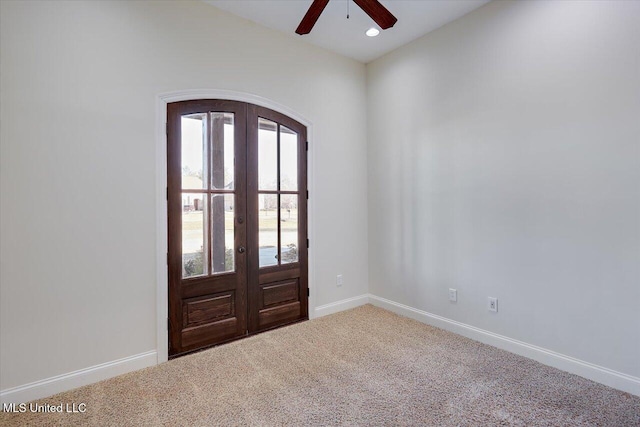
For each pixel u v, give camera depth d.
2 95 1.94
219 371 2.35
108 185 2.28
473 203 2.85
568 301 2.30
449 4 2.72
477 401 1.98
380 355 2.58
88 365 2.21
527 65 2.47
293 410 1.90
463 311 2.96
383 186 3.71
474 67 2.81
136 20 2.39
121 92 2.33
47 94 2.06
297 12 2.85
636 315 2.01
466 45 2.87
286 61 3.22
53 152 2.08
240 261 2.96
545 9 2.37
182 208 2.63
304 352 2.65
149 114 2.45
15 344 1.98
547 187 2.38
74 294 2.16
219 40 2.80
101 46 2.25
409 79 3.39
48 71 2.07
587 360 2.22
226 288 2.87
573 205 2.26
